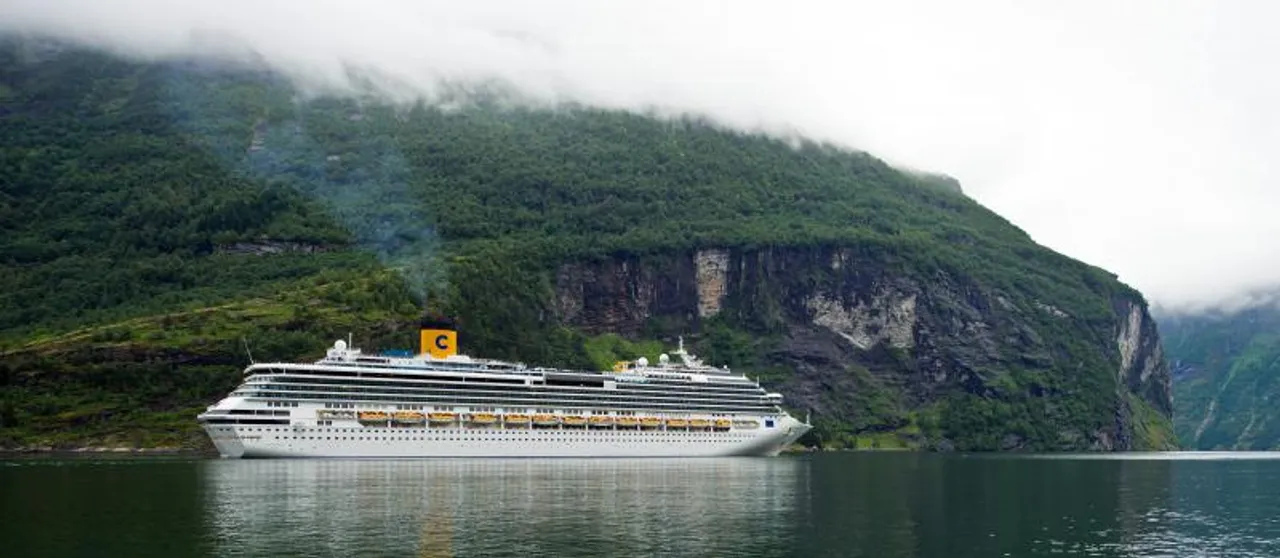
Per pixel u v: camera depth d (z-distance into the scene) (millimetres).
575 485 196875
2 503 161125
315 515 149625
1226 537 145750
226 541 128375
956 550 131375
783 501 176375
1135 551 133750
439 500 168000
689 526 144750
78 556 119125
